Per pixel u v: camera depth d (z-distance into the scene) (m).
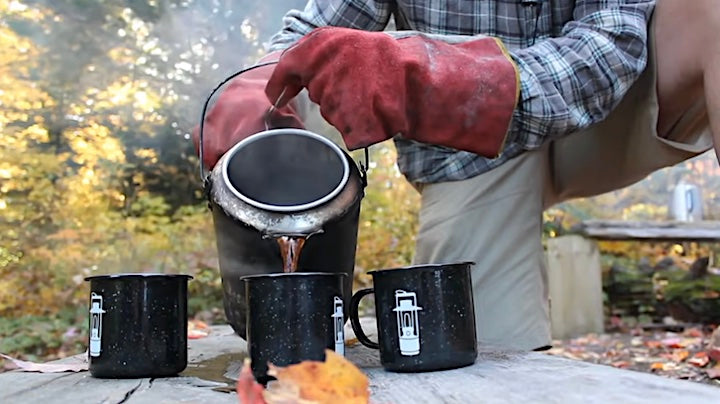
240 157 1.03
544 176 1.66
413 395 0.78
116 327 0.93
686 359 2.56
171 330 0.95
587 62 1.19
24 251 4.03
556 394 0.74
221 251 1.01
